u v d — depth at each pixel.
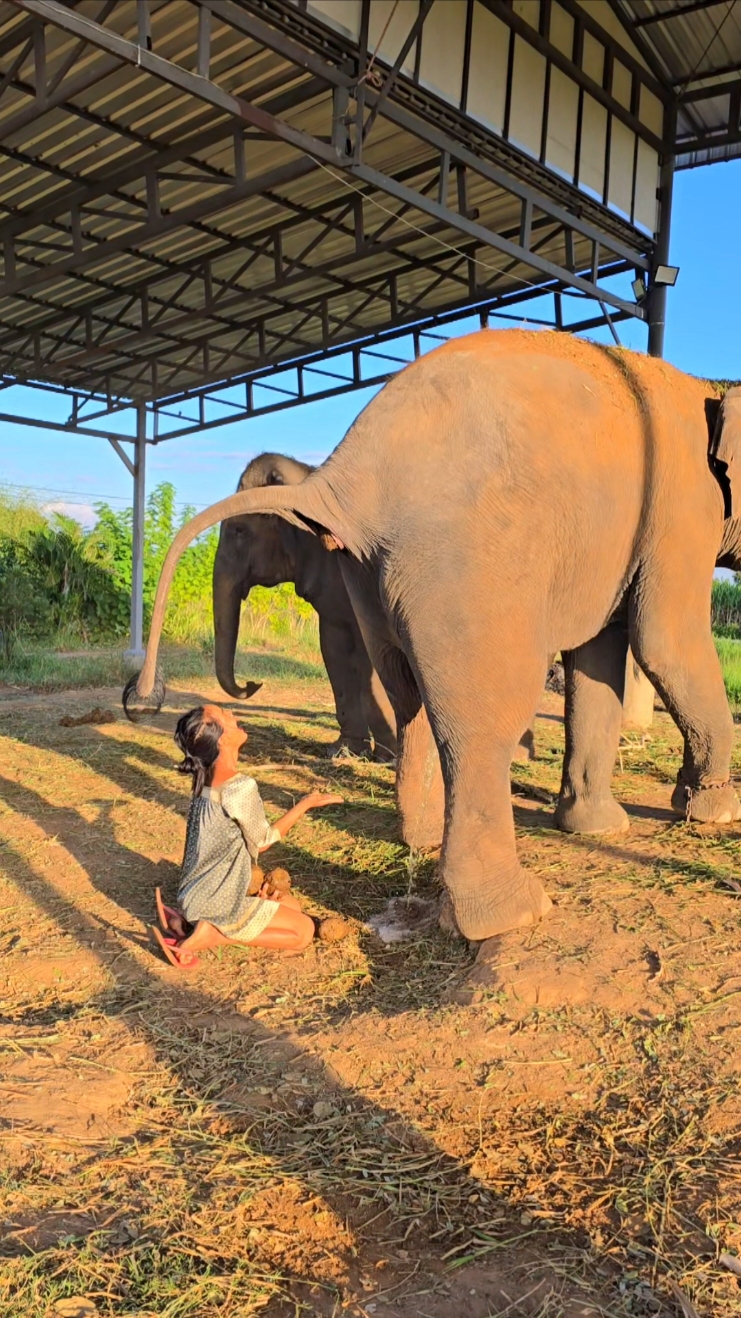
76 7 6.96
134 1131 2.77
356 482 4.07
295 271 12.09
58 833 5.94
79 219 9.27
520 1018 3.30
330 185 9.77
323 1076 3.03
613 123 10.41
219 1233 2.30
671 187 11.27
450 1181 2.51
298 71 7.80
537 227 11.12
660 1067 2.96
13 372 13.68
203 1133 2.73
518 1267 2.19
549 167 9.57
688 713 5.05
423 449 3.98
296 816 4.31
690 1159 2.53
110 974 3.91
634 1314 2.03
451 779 4.05
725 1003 3.29
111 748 8.70
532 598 4.02
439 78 8.19
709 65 10.70
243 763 8.05
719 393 4.90
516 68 9.02
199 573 19.86
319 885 4.91
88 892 4.89
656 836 5.18
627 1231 2.29
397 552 3.97
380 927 4.31
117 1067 3.14
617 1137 2.66
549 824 5.62
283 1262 2.22
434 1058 3.09
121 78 7.66
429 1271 2.19
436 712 3.99
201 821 4.12
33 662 14.78
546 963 3.63
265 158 9.13
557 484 4.03
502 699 3.96
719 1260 2.16
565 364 4.28
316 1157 2.62
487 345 4.23
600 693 5.27
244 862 4.12
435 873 4.98
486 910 4.00
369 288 12.82
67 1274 2.16
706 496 4.68
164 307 12.08
